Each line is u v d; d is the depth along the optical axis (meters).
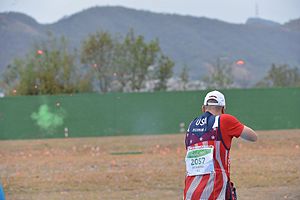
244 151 59.50
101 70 145.88
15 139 94.00
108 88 145.88
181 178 40.59
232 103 95.38
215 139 17.42
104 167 48.81
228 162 17.58
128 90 148.12
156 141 78.06
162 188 36.62
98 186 38.06
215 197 17.12
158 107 95.50
